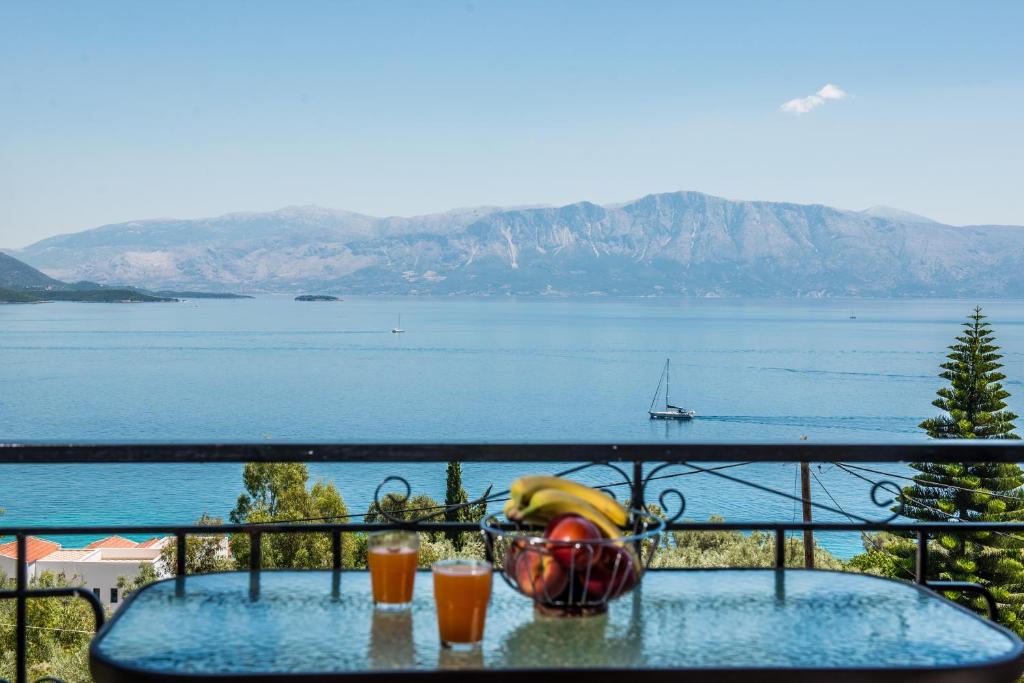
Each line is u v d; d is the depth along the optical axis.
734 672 1.49
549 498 1.77
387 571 1.83
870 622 1.78
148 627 1.73
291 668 1.49
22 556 2.26
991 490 25.23
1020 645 1.64
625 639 1.66
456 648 1.60
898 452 2.46
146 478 73.25
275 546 23.23
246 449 2.39
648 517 1.95
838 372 144.38
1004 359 161.75
